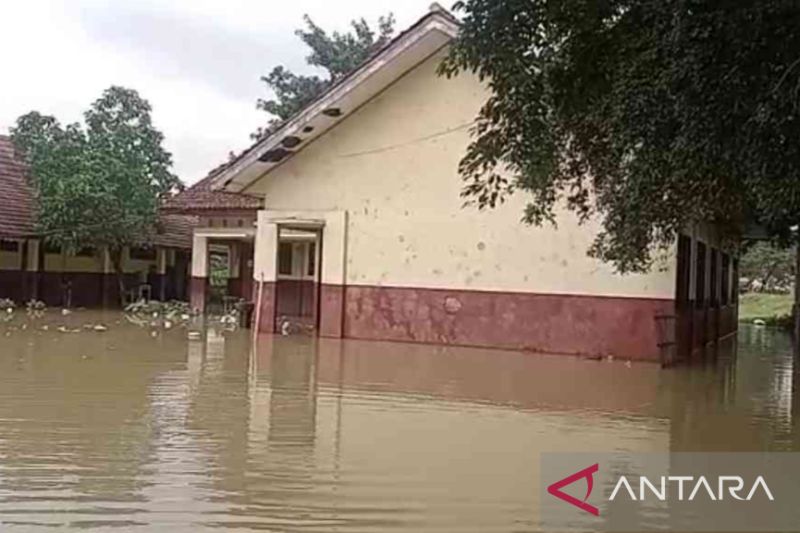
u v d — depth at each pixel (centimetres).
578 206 1226
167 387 1049
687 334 1683
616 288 1574
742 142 610
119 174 2489
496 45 717
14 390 991
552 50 725
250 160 1848
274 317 1895
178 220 2906
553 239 1634
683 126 621
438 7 1664
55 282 2602
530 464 690
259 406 935
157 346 1553
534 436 806
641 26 671
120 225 2512
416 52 1720
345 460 689
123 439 743
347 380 1173
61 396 957
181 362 1319
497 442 775
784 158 607
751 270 4356
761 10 564
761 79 588
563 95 751
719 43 589
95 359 1322
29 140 2583
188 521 524
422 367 1351
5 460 659
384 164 1802
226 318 2289
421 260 1761
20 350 1413
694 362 1579
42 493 576
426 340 1747
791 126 591
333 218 1838
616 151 753
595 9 688
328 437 779
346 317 1823
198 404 932
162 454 693
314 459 690
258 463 671
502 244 1683
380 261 1798
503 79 743
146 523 519
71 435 753
